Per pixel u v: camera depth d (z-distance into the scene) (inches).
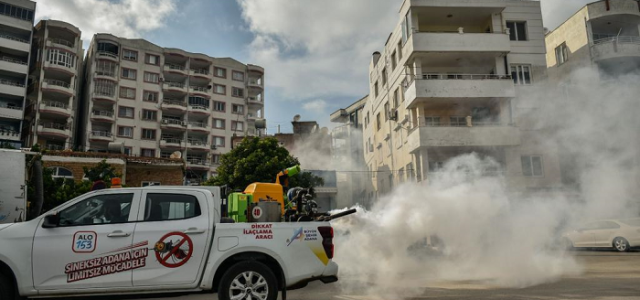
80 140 1813.5
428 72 903.7
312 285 315.3
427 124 866.8
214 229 204.2
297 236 211.8
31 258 186.9
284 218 275.4
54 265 187.8
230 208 279.3
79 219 198.4
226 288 197.5
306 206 271.0
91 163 842.2
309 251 211.9
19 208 475.2
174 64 2021.4
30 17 1571.1
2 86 1453.0
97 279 189.6
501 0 864.3
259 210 249.9
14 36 1547.7
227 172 909.8
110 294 191.2
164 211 205.3
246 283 199.6
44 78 1637.6
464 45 837.8
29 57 1541.6
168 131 1923.0
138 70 1881.2
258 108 2257.6
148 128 1852.9
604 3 885.2
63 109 1619.1
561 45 973.8
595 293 253.8
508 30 874.1
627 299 234.7
